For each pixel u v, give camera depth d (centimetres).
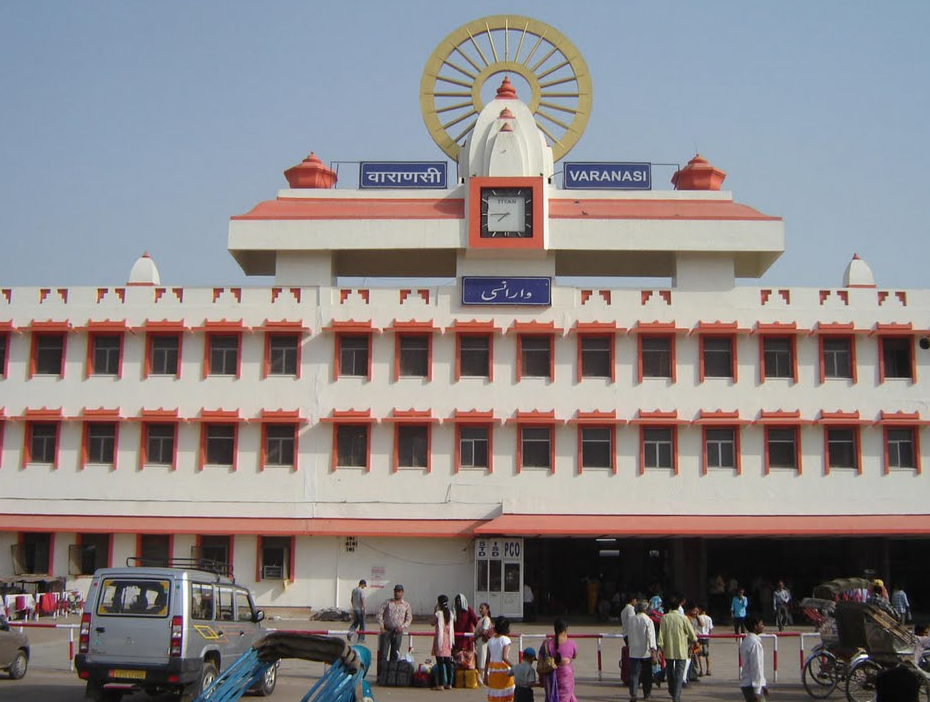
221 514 4416
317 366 4512
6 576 4356
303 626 4016
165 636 2044
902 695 824
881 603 2508
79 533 4425
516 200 4553
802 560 4706
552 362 4491
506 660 1994
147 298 4556
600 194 4788
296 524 4375
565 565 4828
